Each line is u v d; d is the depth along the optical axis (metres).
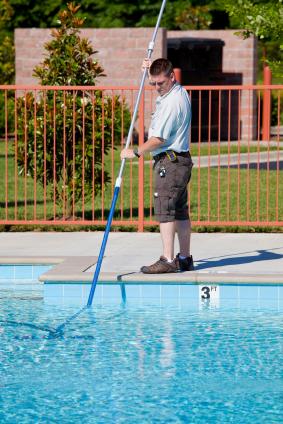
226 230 24.05
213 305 17.67
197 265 19.14
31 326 16.08
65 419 11.42
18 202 30.25
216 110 60.03
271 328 15.86
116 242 22.17
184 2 83.56
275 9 26.16
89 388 12.64
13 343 15.01
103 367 13.62
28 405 11.95
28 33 55.62
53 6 82.75
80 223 23.33
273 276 17.80
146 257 20.09
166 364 13.77
